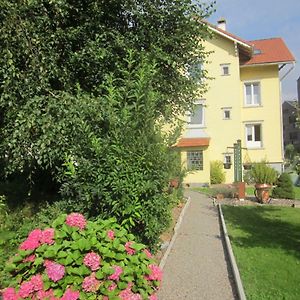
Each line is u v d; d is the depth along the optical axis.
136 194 4.89
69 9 7.67
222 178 23.92
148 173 5.00
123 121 5.08
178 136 5.84
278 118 25.55
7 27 6.71
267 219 11.41
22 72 7.05
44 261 3.14
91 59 7.59
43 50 7.23
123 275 3.20
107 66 7.70
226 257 7.27
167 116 7.09
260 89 25.89
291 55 25.53
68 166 5.11
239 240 8.59
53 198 8.83
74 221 3.42
